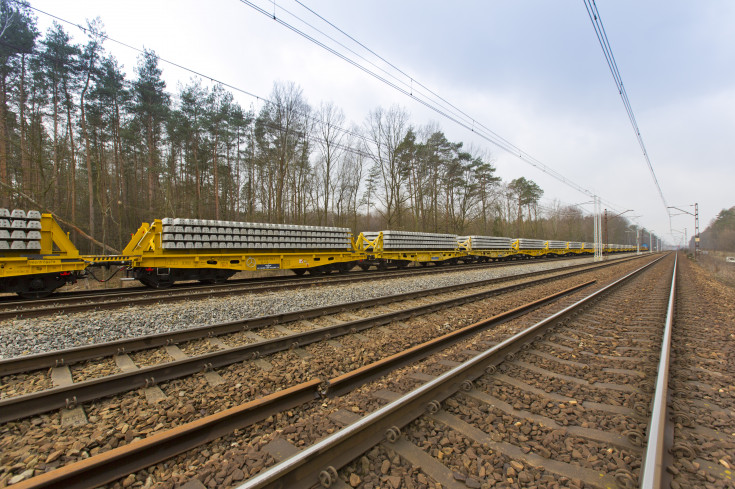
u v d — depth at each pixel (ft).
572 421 10.98
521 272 67.77
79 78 67.92
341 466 8.31
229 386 13.79
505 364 15.79
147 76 83.87
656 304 33.45
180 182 93.15
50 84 66.08
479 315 27.58
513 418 11.10
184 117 85.30
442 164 132.16
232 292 33.60
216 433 9.99
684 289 48.16
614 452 9.28
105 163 82.28
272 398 11.34
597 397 12.60
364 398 12.46
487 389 13.07
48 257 29.84
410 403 10.78
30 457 9.25
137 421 11.21
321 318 24.89
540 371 15.17
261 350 16.90
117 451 8.21
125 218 91.86
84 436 10.32
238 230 41.98
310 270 53.72
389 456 8.96
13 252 28.71
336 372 15.61
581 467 8.68
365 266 64.23
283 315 22.98
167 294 32.99
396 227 115.55
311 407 12.17
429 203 138.51
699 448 9.50
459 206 149.69
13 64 62.85
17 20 56.18
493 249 109.09
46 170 68.39
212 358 15.19
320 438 9.79
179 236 37.22
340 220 119.14
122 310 24.90
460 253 91.15
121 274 61.36
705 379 14.74
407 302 32.01
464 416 11.13
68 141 73.31
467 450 9.27
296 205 110.52
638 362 16.15
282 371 15.31
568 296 38.22
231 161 98.63
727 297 42.45
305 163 103.76
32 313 22.99
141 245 37.14
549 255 153.07
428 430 10.25
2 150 59.06
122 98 79.97
